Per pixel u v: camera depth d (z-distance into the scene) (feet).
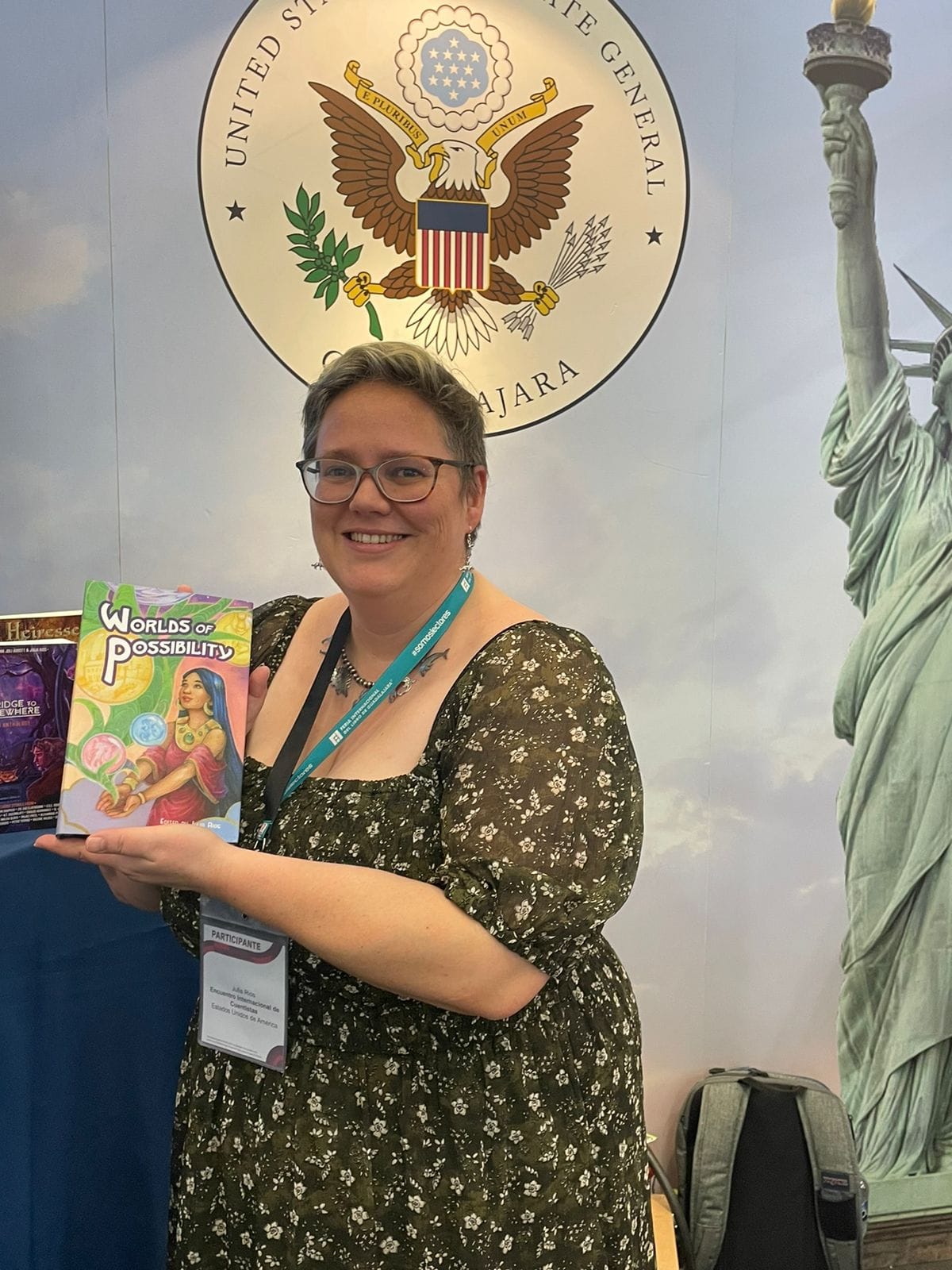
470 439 3.17
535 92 5.42
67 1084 3.48
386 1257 2.89
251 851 2.63
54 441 5.12
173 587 5.39
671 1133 6.51
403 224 5.38
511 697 2.83
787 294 5.95
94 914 3.50
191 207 5.12
